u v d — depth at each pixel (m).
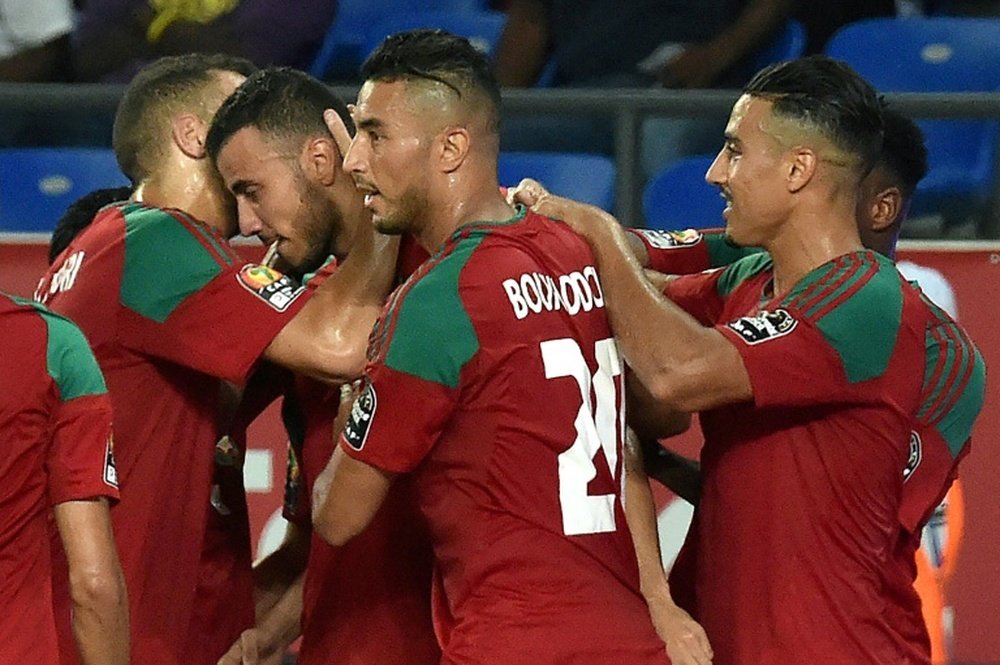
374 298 11.10
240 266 11.10
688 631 11.09
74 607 10.07
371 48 22.62
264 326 10.93
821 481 10.73
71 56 21.44
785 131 10.66
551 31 20.92
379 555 11.72
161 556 11.38
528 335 10.26
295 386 12.36
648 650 10.52
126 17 21.25
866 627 10.81
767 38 20.56
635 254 11.18
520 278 10.32
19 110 18.38
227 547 12.45
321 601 12.01
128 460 11.16
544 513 10.33
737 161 10.84
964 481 16.94
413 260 11.34
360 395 10.45
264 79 11.43
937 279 17.20
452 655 10.38
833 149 10.65
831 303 10.53
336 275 11.19
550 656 10.22
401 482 11.53
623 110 17.70
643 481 11.77
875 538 10.88
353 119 11.04
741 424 10.93
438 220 10.52
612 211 18.20
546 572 10.30
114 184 19.23
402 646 11.73
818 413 10.72
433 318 10.09
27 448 9.82
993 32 21.16
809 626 10.73
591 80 20.81
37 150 19.25
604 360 10.75
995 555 16.89
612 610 10.45
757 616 10.84
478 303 10.15
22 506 9.87
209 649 12.24
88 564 9.98
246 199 11.47
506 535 10.32
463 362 10.11
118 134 11.88
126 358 11.13
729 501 10.99
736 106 10.97
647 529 11.60
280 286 11.08
